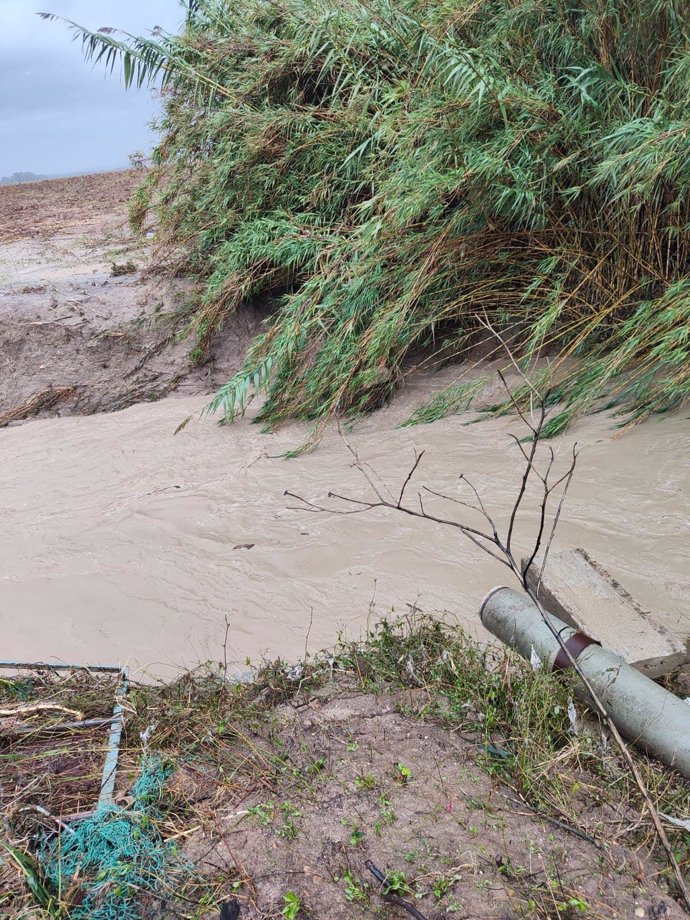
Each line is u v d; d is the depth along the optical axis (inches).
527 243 284.7
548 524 206.5
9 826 107.6
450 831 109.7
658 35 257.3
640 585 178.9
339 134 316.5
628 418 250.2
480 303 292.8
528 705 128.4
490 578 189.8
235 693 136.7
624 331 251.9
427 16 285.3
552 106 254.7
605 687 132.3
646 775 122.9
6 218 773.9
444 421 278.4
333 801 114.9
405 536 212.5
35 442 332.5
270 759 122.0
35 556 229.6
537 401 267.9
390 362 304.2
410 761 122.5
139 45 337.1
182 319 374.0
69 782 118.3
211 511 243.4
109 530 240.4
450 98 260.7
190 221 378.6
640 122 241.8
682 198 245.0
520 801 115.5
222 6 350.9
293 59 320.5
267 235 321.4
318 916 98.3
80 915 97.2
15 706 133.1
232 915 98.2
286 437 295.7
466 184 263.1
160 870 103.3
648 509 205.3
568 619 154.6
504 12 274.4
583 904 97.8
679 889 103.9
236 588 200.7
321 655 155.9
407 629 172.6
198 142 366.0
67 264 490.9
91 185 1074.7
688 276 251.4
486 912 98.3
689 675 149.7
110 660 173.5
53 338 374.0
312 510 234.1
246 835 109.2
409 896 100.4
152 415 342.0
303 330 286.7
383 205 282.5
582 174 258.2
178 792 116.5
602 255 272.4
